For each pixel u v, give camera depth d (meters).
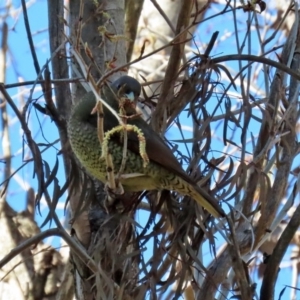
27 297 11.91
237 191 9.45
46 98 9.30
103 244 9.23
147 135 9.45
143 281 9.20
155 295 9.10
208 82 9.90
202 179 9.62
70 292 10.90
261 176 9.46
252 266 13.88
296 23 10.17
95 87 7.52
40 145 9.46
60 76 9.74
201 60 9.88
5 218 12.40
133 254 9.15
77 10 10.39
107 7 10.43
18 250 7.93
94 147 9.42
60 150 9.57
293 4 10.59
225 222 10.01
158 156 9.34
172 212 9.55
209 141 9.80
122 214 9.37
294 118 9.86
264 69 10.00
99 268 8.59
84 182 9.48
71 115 9.58
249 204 9.59
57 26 9.68
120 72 10.22
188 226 9.46
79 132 9.48
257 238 9.45
